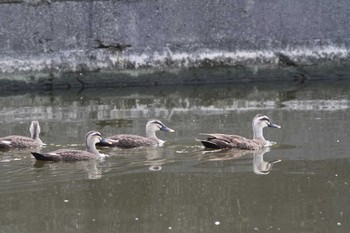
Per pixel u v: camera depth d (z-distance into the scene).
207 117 18.64
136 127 17.56
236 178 13.60
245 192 12.90
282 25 24.42
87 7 23.58
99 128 17.52
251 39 24.34
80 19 23.58
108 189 13.09
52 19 23.41
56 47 23.53
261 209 12.12
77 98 21.77
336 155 14.80
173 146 15.87
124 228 11.43
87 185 13.29
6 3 23.05
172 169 14.20
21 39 23.28
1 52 23.17
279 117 18.33
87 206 12.30
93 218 11.80
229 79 24.33
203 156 15.05
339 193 12.73
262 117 16.05
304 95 21.56
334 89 22.53
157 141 16.16
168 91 22.89
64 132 17.16
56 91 23.12
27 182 13.44
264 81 24.50
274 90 22.70
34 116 19.03
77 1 23.50
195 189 13.05
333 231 11.27
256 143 15.66
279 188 13.03
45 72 23.42
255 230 11.34
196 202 12.45
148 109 19.89
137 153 15.36
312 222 11.62
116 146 15.87
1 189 13.06
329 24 24.53
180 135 16.75
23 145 15.78
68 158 14.76
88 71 23.70
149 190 12.99
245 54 24.33
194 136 16.62
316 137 16.20
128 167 14.34
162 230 11.34
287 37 24.45
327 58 24.55
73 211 12.08
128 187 13.18
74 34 23.59
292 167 14.17
